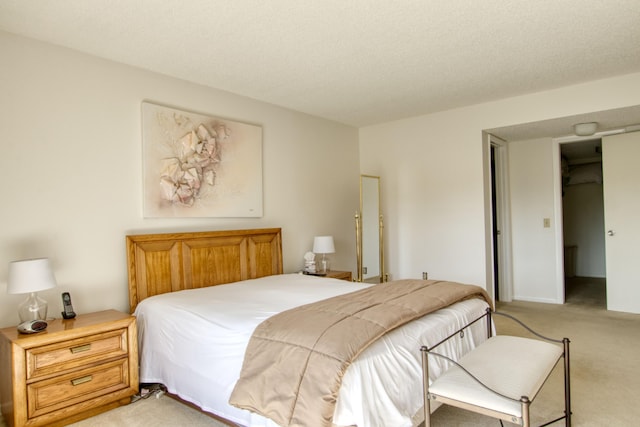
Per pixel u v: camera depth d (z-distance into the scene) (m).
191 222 3.54
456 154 4.69
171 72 3.34
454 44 2.89
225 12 2.38
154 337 2.64
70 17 2.41
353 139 5.48
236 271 3.79
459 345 2.46
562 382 2.75
